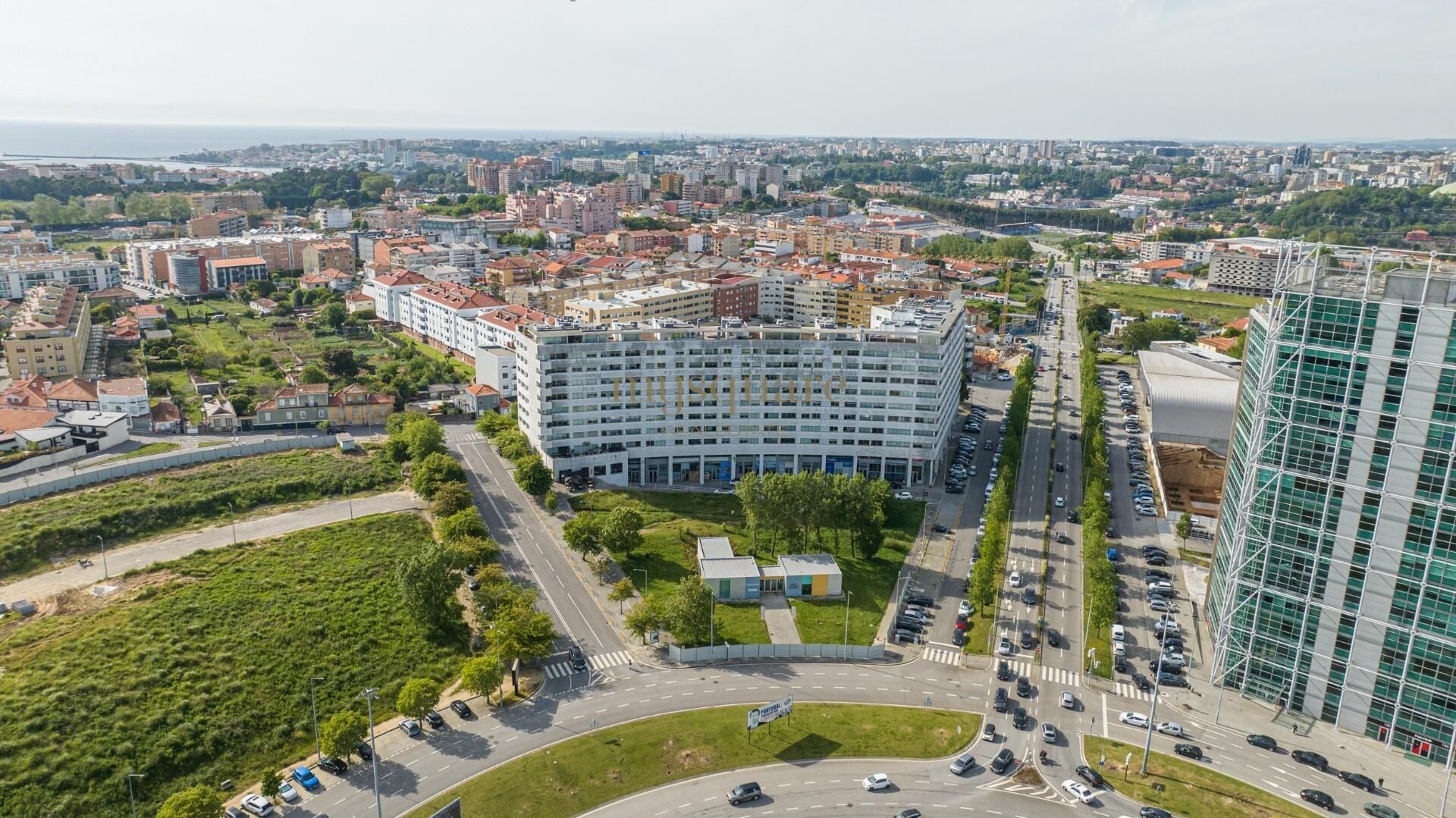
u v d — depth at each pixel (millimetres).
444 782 161500
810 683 195250
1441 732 169625
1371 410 168750
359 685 189875
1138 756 173625
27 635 198875
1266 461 184250
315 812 153625
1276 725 184000
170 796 155375
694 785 163000
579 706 184875
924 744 175625
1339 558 176500
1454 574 163500
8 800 154250
